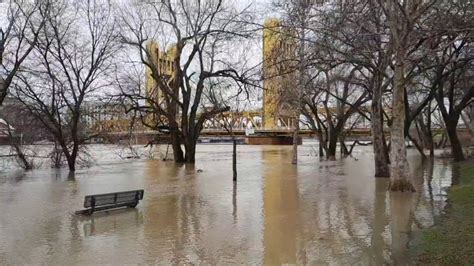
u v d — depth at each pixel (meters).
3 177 28.80
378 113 26.02
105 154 51.81
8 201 18.44
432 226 11.70
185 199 18.28
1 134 39.12
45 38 32.06
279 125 80.75
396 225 12.67
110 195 15.34
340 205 16.34
